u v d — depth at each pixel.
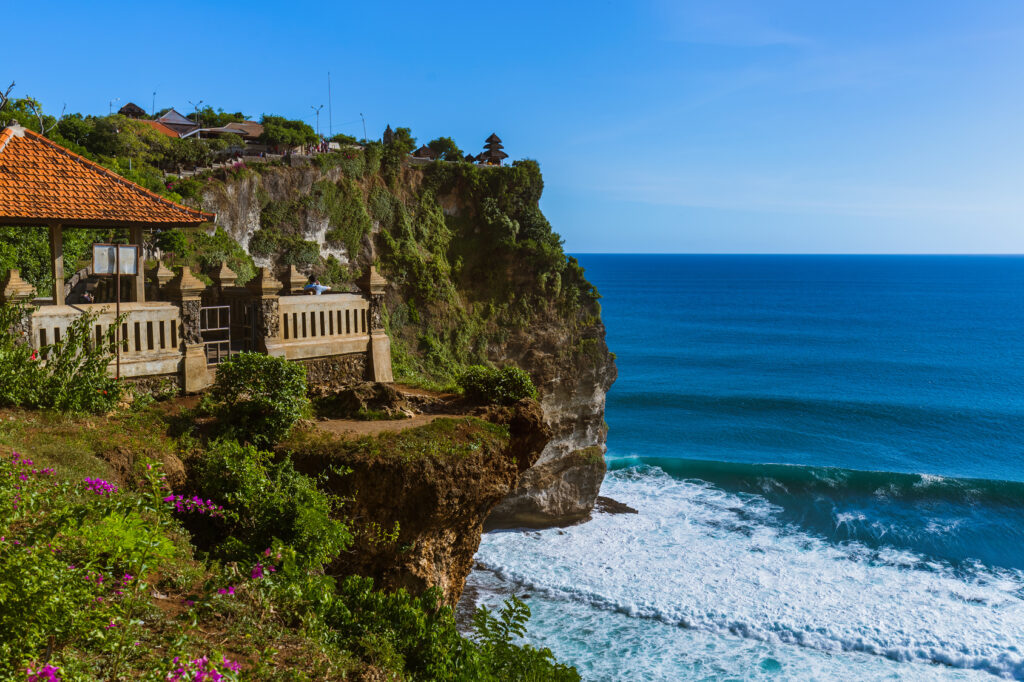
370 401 16.97
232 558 11.23
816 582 30.42
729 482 45.66
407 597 10.76
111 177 16.08
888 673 24.20
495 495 15.48
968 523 37.91
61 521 7.80
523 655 10.24
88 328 13.97
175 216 15.97
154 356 15.47
